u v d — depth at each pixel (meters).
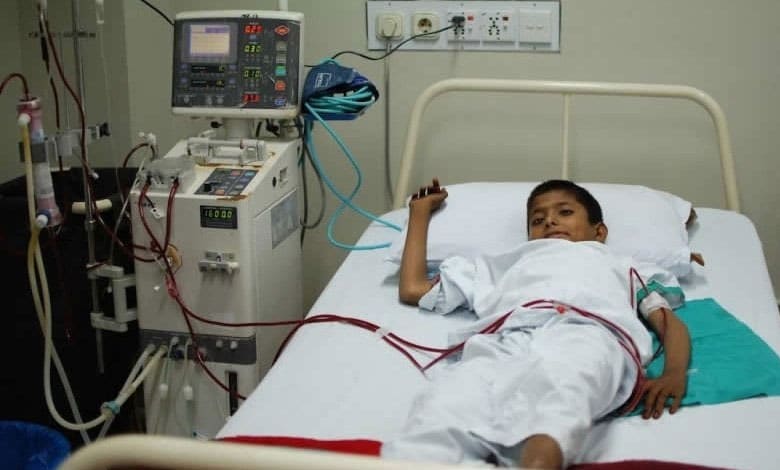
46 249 1.91
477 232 1.95
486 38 2.36
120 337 2.07
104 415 1.80
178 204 1.76
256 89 1.94
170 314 1.83
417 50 2.41
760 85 2.29
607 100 2.37
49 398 1.71
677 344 1.51
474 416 1.26
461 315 1.77
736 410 1.36
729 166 2.20
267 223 1.87
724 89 2.30
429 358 1.58
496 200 2.03
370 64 2.45
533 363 1.33
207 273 1.79
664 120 2.36
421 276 1.85
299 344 1.63
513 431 1.20
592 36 2.32
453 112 2.46
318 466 0.83
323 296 1.86
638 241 1.88
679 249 1.86
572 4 2.30
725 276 1.88
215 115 1.95
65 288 1.93
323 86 2.01
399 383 1.48
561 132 2.42
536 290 1.62
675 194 2.41
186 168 1.79
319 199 2.59
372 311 1.78
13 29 2.37
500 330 1.55
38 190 1.65
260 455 0.84
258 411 1.39
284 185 1.96
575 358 1.33
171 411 1.90
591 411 1.27
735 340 1.58
